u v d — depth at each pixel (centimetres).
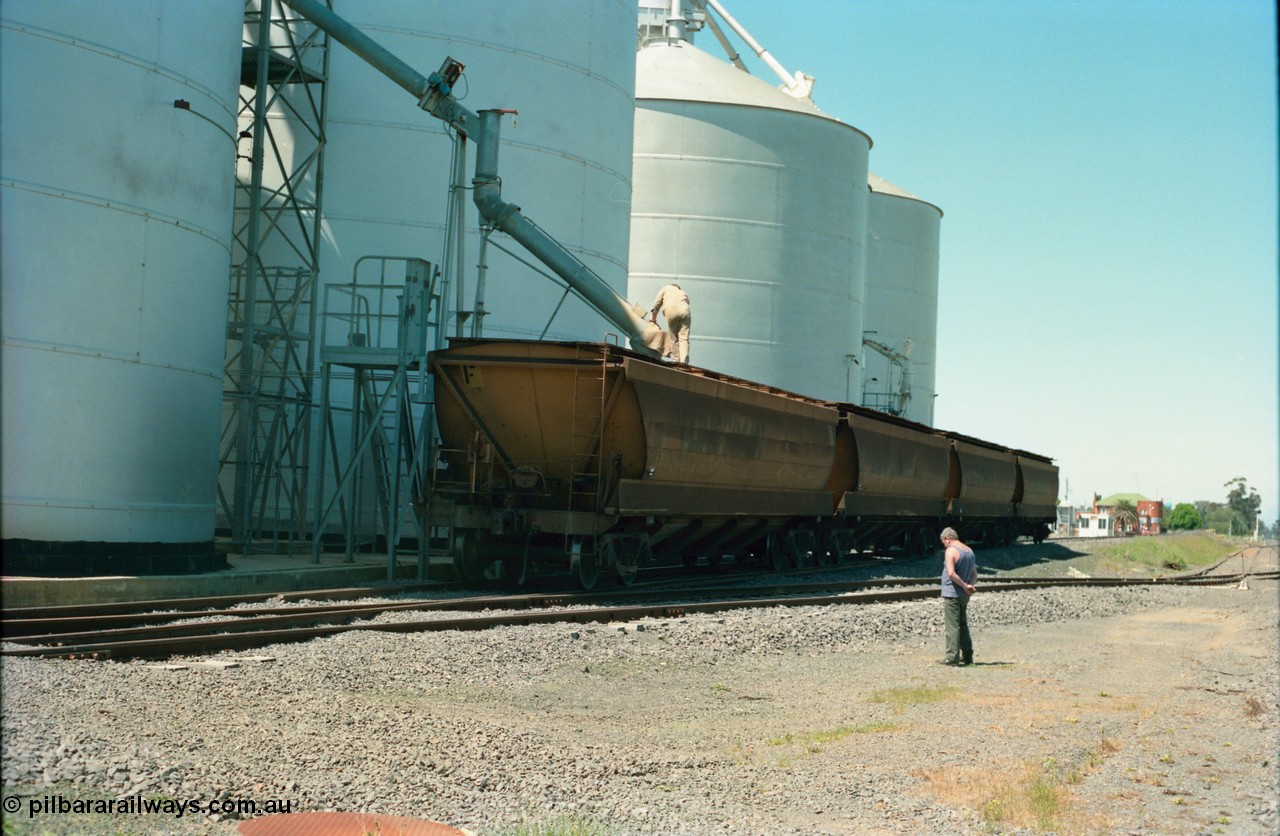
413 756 822
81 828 619
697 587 2188
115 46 1923
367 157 2919
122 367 1938
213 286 2152
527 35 3089
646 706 1147
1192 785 868
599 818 727
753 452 2327
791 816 762
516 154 3050
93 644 1173
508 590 2017
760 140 4903
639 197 4812
